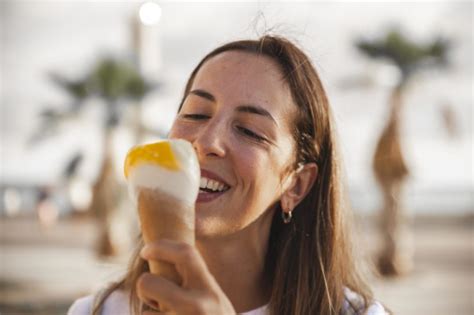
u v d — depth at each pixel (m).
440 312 12.49
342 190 2.21
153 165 1.35
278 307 2.06
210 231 1.69
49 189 26.02
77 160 16.11
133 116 16.33
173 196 1.34
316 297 2.09
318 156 2.10
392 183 15.77
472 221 28.64
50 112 15.85
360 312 2.12
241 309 2.00
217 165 1.71
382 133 15.75
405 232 16.27
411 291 14.61
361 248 2.61
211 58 1.92
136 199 1.36
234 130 1.77
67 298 12.84
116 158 16.41
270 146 1.81
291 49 1.98
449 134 16.11
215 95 1.79
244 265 1.94
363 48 15.50
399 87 15.42
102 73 15.77
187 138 1.77
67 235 24.25
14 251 20.05
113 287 2.12
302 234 2.14
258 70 1.85
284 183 1.95
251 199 1.75
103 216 16.42
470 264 18.61
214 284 1.19
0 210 30.56
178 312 1.16
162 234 1.33
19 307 11.95
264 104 1.81
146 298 1.19
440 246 22.50
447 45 15.57
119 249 16.42
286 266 2.11
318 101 2.06
